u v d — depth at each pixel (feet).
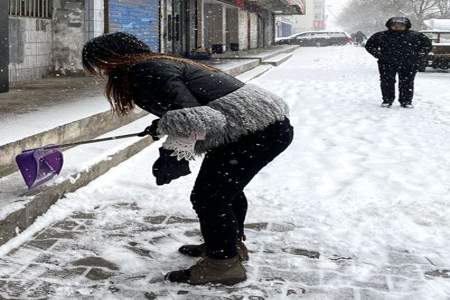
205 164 11.73
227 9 110.22
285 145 11.80
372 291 11.79
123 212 16.20
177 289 11.82
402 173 20.53
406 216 15.96
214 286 11.93
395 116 33.12
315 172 20.65
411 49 35.45
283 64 79.77
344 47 147.43
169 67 10.93
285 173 20.45
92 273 12.44
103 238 14.35
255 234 14.73
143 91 10.82
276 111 11.37
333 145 25.30
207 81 11.18
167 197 17.37
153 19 61.05
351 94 43.34
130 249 13.74
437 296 11.57
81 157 19.44
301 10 164.45
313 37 168.76
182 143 10.43
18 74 36.60
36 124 20.03
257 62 72.08
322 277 12.41
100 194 17.61
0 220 13.42
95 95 29.45
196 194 11.79
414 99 40.55
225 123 10.75
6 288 11.63
